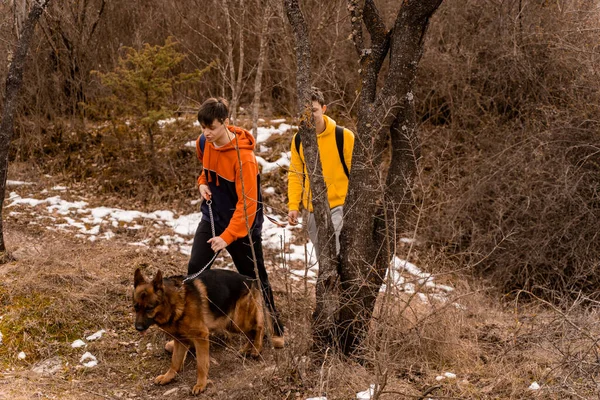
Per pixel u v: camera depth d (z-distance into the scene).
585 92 7.36
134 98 8.46
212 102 4.23
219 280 4.32
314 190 4.30
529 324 5.24
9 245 6.22
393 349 4.45
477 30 9.15
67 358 4.56
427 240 7.47
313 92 4.53
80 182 8.68
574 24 8.06
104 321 4.99
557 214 6.75
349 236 4.39
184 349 4.30
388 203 4.24
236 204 4.47
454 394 3.95
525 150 7.37
